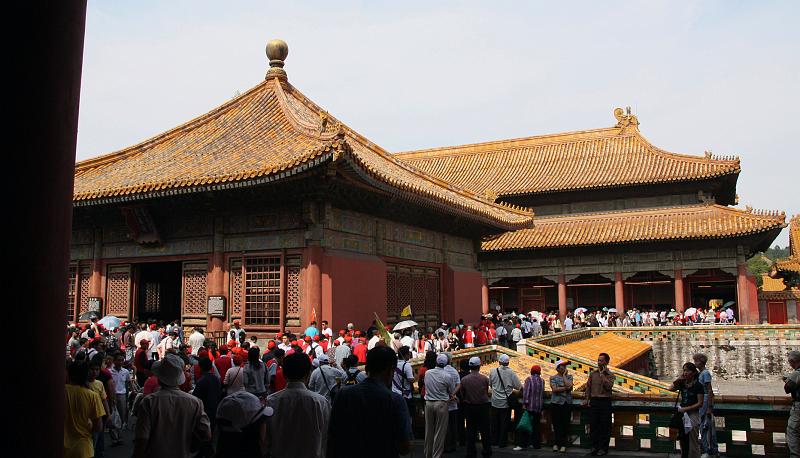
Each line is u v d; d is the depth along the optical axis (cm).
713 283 6994
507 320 4228
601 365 1590
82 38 492
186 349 2011
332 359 2058
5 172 445
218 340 2906
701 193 6216
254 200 2873
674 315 5834
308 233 2766
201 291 3048
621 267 6247
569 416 1650
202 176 2728
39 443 450
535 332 4619
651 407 1566
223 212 2995
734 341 4672
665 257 6109
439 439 1473
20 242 446
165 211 3097
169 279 3841
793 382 1315
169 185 2727
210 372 1431
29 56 452
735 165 5972
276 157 2791
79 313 3334
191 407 902
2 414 438
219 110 3656
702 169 6150
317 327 2706
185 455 890
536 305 7094
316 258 2750
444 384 1484
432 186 3862
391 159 3878
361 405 789
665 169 6400
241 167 2748
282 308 2791
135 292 3228
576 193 6675
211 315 2945
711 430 1454
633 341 4653
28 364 445
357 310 2920
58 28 464
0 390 438
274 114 3441
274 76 3766
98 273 3294
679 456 1533
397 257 3428
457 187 4212
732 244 5859
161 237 3122
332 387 1469
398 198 2977
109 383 1548
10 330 441
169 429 879
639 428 1589
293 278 2811
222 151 3106
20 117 449
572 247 6331
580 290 7069
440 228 3912
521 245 6338
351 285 2894
